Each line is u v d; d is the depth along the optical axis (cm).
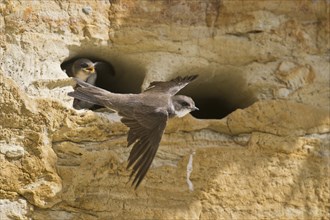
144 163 892
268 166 1068
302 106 1110
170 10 1112
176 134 1059
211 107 1195
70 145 1022
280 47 1134
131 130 909
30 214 985
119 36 1091
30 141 1009
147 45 1100
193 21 1118
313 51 1140
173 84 986
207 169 1051
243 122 1084
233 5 1130
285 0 1145
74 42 1073
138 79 1131
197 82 1145
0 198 980
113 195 1014
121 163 1028
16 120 1012
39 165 1002
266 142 1079
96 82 1155
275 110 1099
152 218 1015
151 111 926
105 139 1036
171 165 1044
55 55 1060
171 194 1030
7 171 990
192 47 1113
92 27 1080
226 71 1128
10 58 1038
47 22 1063
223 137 1075
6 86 1022
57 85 1048
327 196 1071
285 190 1062
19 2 1055
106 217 1005
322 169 1080
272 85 1121
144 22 1102
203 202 1036
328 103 1121
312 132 1098
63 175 1008
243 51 1127
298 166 1077
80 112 1038
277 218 1051
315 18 1151
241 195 1049
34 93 1034
